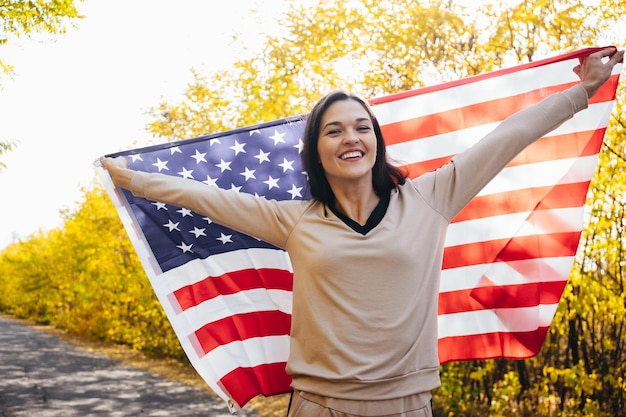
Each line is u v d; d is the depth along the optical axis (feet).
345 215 8.46
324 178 8.72
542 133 8.85
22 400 31.94
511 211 10.84
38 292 95.45
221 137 11.17
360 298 7.91
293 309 8.40
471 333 10.98
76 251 65.00
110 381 38.52
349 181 8.45
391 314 7.88
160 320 47.83
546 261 10.71
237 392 10.77
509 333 10.87
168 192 9.00
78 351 57.62
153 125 32.24
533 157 10.73
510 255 10.85
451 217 8.65
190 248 10.96
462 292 10.98
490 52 20.67
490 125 11.05
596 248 17.76
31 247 105.81
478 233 10.95
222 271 11.00
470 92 11.12
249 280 11.02
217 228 10.96
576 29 18.79
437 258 8.49
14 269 115.44
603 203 17.61
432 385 8.11
